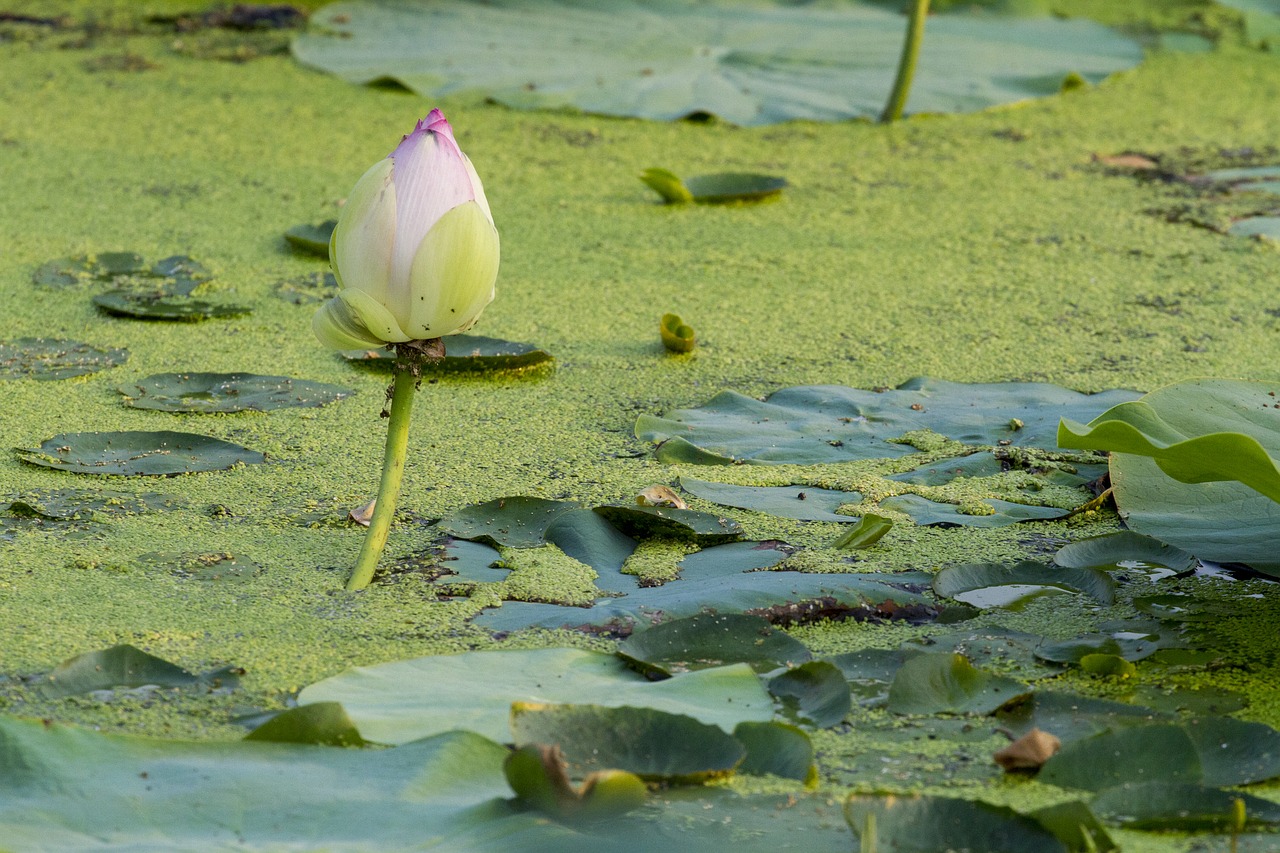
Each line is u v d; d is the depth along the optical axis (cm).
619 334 494
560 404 479
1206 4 962
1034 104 794
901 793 430
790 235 567
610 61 804
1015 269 528
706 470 467
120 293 497
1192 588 452
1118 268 529
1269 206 611
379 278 443
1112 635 446
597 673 439
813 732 437
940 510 461
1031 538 458
